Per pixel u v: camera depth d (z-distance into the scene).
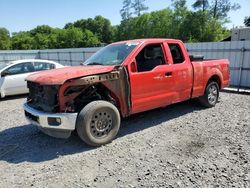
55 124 4.28
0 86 9.23
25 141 4.97
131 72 4.88
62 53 21.86
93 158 4.12
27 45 81.00
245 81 11.14
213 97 7.04
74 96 4.38
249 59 10.83
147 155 4.15
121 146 4.55
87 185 3.34
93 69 4.54
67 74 4.32
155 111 6.75
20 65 9.68
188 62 6.06
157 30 64.81
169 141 4.70
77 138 5.01
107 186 3.30
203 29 55.50
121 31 72.12
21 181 3.50
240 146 4.36
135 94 4.97
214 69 6.81
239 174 3.46
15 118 6.67
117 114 4.71
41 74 4.64
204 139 4.74
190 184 3.26
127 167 3.78
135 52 5.02
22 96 10.11
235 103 7.70
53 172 3.71
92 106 4.39
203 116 6.24
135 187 3.25
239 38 19.52
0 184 3.44
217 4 56.59
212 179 3.36
